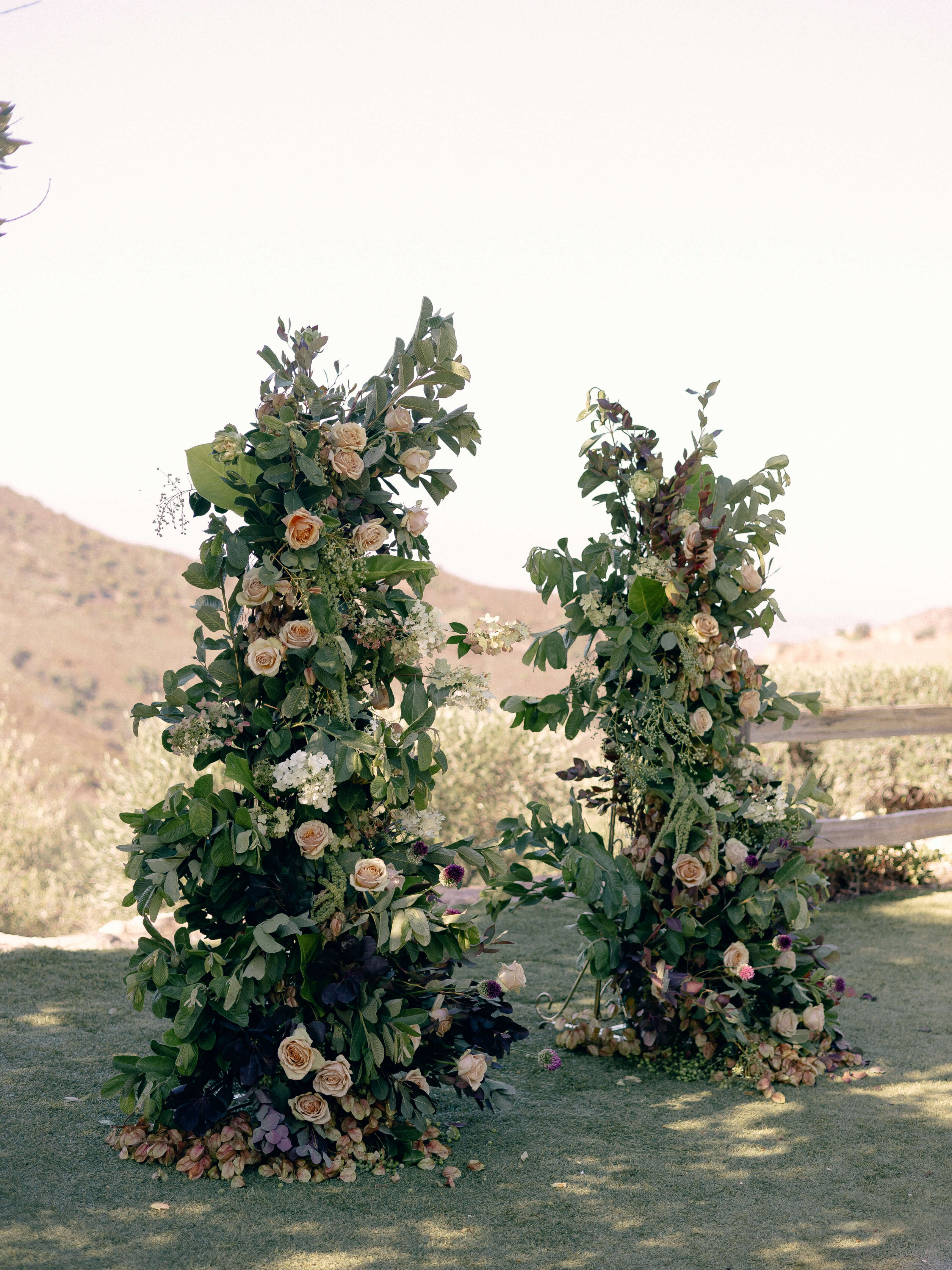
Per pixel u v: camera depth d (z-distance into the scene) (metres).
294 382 2.91
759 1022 3.62
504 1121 3.11
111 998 4.03
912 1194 2.66
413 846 2.99
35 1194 2.52
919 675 8.51
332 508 2.85
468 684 2.99
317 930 2.80
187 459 2.78
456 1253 2.34
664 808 3.61
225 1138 2.72
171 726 2.87
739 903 3.53
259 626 2.85
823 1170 2.79
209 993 2.76
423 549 3.07
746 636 3.69
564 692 3.68
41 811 14.68
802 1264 2.31
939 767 7.45
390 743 2.95
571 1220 2.50
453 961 3.04
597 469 3.68
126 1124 2.88
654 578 3.49
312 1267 2.25
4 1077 3.22
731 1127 3.08
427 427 3.00
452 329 2.97
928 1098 3.32
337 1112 2.83
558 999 4.29
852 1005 4.31
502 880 3.52
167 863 2.73
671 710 3.52
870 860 6.59
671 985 3.50
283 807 2.86
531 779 10.19
